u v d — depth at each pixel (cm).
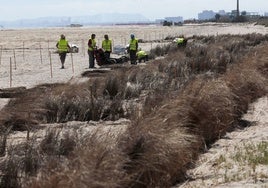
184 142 959
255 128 1355
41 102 1456
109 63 3117
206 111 1187
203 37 5609
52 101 1469
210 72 2272
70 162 760
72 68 3086
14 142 1145
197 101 1177
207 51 3120
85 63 3522
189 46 3712
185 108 1124
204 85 1311
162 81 1984
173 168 890
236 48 3544
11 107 1363
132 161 819
